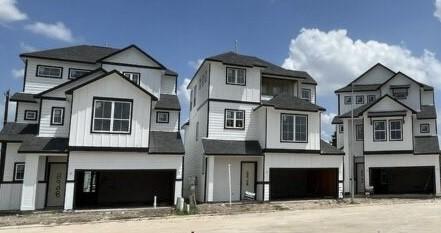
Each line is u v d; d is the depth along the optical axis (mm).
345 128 30781
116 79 20406
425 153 27734
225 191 23812
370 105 29359
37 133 21156
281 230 14195
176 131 24062
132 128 20344
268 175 23500
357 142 30688
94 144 19578
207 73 25406
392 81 33000
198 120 27344
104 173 24344
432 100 33219
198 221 16609
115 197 24344
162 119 24781
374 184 30594
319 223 15883
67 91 19562
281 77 27375
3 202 20219
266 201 23234
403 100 32438
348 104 34500
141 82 24344
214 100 24719
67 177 19047
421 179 31531
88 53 25828
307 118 24828
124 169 20031
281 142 23984
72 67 24422
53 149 19641
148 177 25266
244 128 25109
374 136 29078
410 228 14531
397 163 28359
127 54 24328
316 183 27828
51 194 21375
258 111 25281
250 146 24234
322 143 26453
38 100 22609
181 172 21109
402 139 28266
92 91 19938
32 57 23547
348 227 14828
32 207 19062
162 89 27453
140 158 20422
